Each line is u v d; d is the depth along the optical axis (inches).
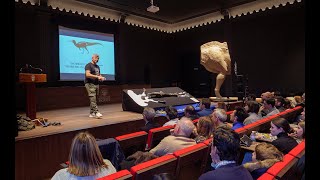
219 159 55.2
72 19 310.0
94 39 330.6
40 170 125.9
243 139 92.1
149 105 199.3
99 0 291.9
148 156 67.7
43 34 272.7
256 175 61.3
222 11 325.7
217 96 262.1
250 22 323.9
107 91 306.7
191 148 72.5
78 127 145.5
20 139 118.2
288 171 52.9
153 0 292.0
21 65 266.1
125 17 350.6
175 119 132.6
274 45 302.8
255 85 322.3
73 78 305.7
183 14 358.3
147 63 407.2
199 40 395.5
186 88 430.9
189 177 71.8
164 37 433.4
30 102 159.6
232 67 336.8
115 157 80.8
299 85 282.7
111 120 169.2
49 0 269.0
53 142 131.7
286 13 289.7
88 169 58.3
